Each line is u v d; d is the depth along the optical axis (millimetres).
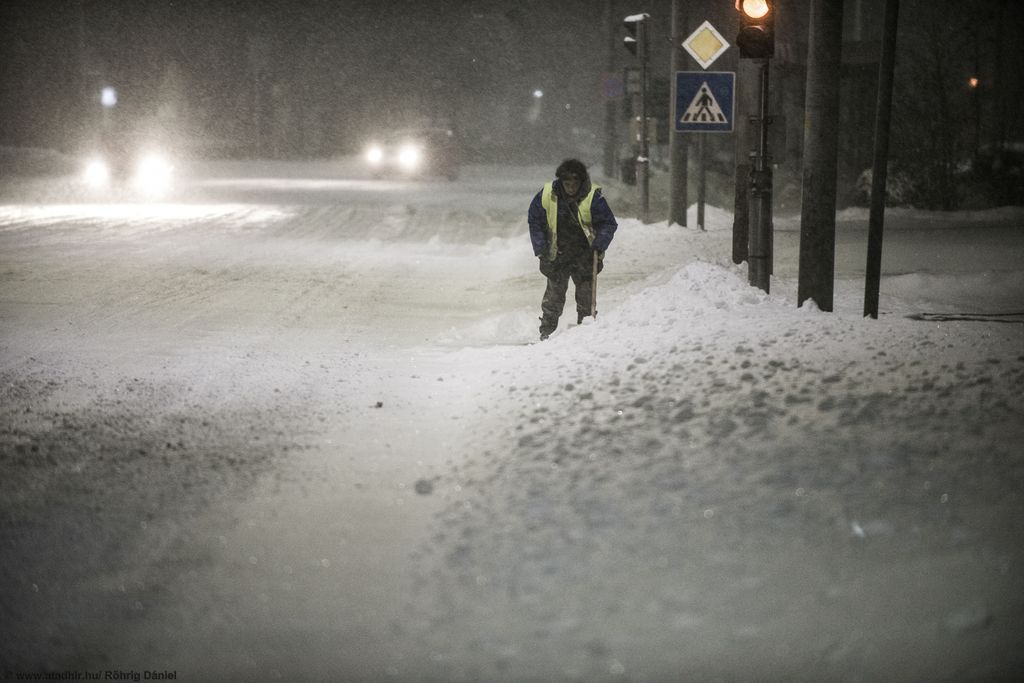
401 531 16406
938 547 14016
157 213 88125
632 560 14422
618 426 20406
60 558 15805
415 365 30875
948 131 99000
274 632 13102
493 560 14828
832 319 26797
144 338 35625
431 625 13070
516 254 61844
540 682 11586
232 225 78750
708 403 20922
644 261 57688
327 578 14680
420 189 126062
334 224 81125
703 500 16234
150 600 14227
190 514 17578
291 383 28172
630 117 78438
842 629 12234
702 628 12508
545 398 23609
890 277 44094
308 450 21422
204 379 28641
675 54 69688
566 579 14023
